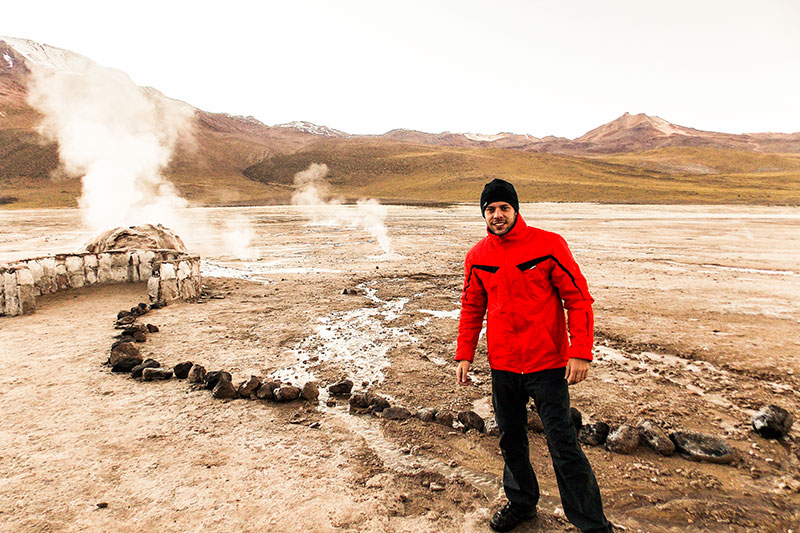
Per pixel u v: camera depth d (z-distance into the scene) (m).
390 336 6.72
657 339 6.45
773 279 11.47
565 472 2.29
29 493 2.87
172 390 4.64
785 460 3.30
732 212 46.16
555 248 2.29
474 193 86.38
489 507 2.77
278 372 5.24
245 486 2.96
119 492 2.89
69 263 9.88
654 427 3.54
